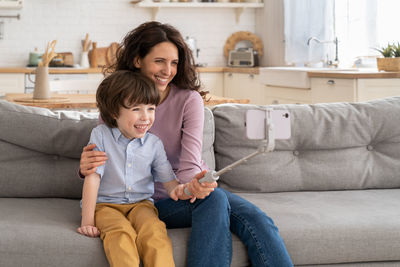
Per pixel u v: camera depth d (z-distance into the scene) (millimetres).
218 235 1566
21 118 2012
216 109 2270
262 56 6520
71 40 6289
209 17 6590
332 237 1702
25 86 5594
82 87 3943
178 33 1844
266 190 2180
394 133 2314
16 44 6168
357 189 2268
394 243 1738
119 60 1892
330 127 2264
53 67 5871
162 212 1759
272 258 1566
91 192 1647
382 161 2305
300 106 2328
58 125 2037
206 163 2137
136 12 6402
